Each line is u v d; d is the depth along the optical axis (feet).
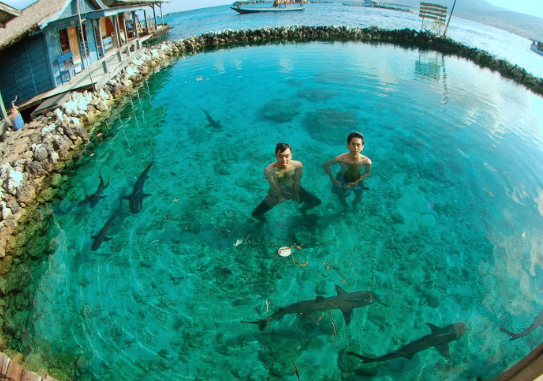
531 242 20.95
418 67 57.67
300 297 17.98
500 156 30.01
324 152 31.48
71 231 23.73
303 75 54.19
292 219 23.34
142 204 25.66
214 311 17.58
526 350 15.10
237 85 51.26
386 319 16.72
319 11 165.68
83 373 15.16
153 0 96.43
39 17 41.09
